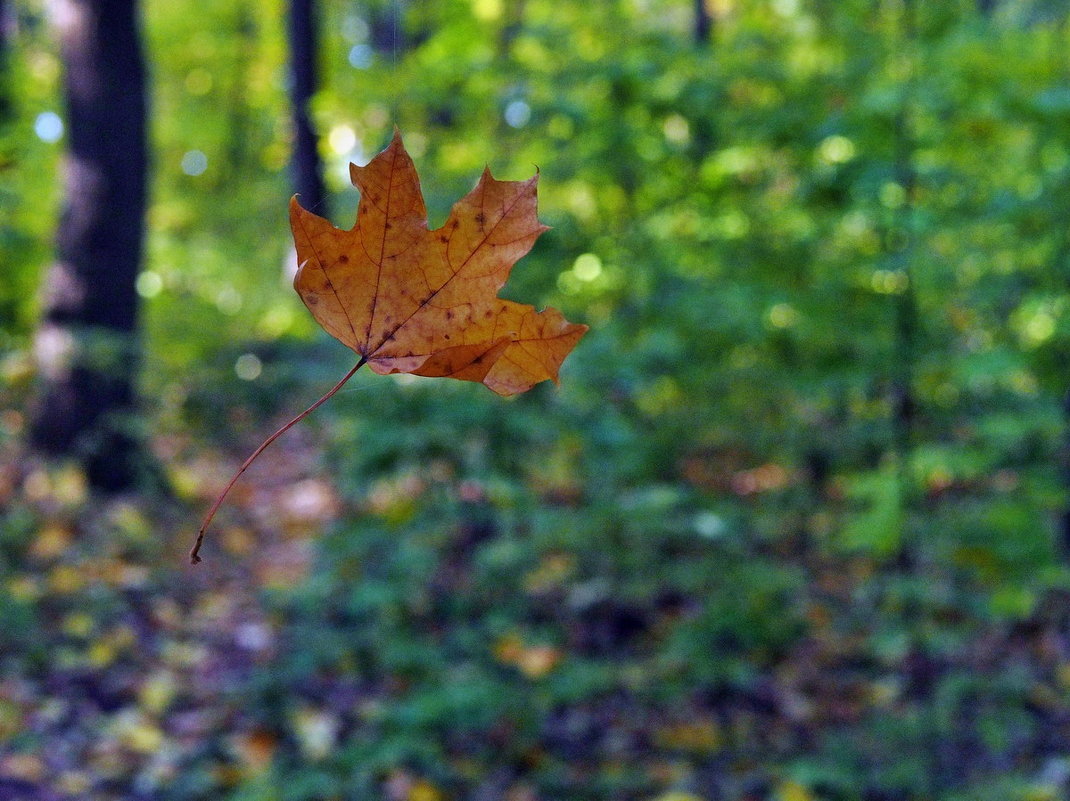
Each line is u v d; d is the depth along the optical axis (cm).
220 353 884
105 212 723
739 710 486
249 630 553
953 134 424
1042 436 401
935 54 414
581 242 505
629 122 495
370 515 541
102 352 695
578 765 442
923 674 472
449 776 420
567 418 495
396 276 70
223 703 471
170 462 813
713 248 497
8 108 748
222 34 1520
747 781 427
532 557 543
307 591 535
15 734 413
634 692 496
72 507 674
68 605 548
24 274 718
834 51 472
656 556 524
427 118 568
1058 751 436
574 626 544
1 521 612
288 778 404
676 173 506
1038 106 382
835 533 583
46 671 477
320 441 873
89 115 720
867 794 403
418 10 689
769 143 466
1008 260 427
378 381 489
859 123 418
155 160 1500
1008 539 371
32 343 777
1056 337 400
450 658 500
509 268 70
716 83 480
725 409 528
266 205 1289
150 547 651
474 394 490
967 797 395
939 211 417
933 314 450
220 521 728
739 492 611
